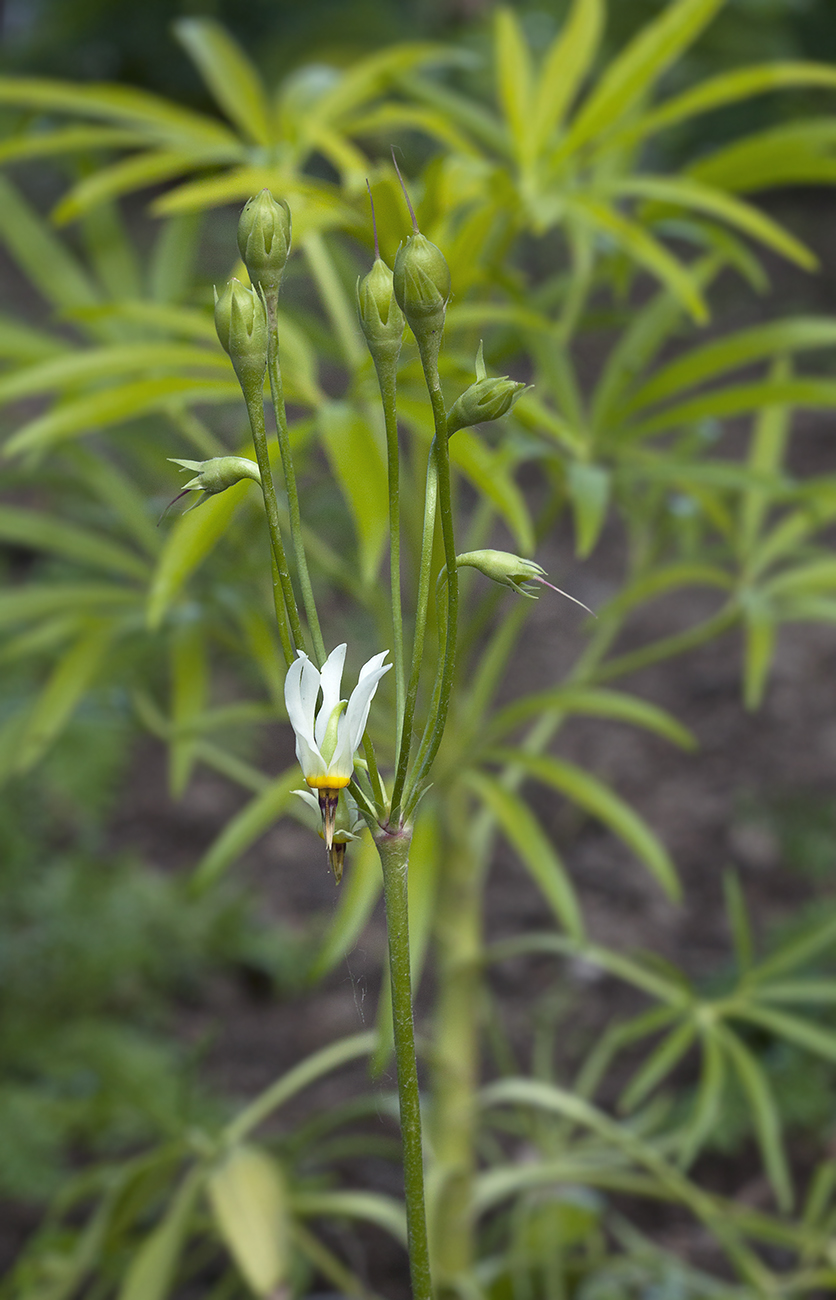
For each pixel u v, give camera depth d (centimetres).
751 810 148
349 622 119
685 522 83
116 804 148
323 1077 114
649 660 76
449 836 71
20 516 76
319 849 128
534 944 71
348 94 66
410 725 41
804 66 62
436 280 40
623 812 65
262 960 124
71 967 118
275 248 40
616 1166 98
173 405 63
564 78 63
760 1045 112
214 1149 70
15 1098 102
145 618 75
